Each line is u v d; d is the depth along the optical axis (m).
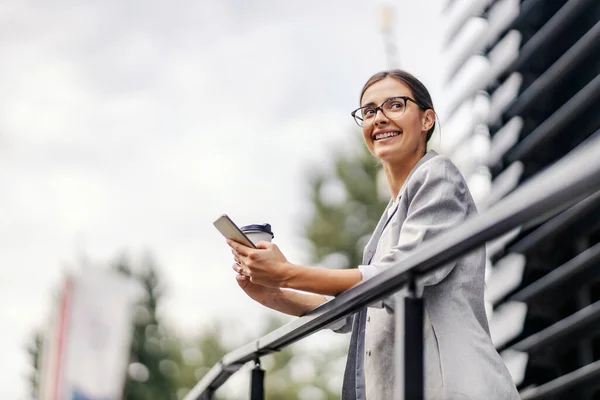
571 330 3.14
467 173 3.95
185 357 30.23
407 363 1.54
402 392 1.52
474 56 4.02
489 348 2.04
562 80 3.61
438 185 2.16
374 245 2.40
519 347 3.37
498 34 3.85
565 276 3.23
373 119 2.45
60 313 11.52
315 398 21.03
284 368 21.34
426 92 2.47
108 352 11.62
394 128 2.42
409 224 2.12
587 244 3.41
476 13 4.01
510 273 3.58
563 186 1.20
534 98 3.61
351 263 20.06
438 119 2.46
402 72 2.48
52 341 11.43
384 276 1.69
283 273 2.17
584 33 3.54
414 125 2.42
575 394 3.17
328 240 20.00
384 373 2.16
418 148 2.44
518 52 3.71
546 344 3.28
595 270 3.21
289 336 2.26
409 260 1.59
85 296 11.52
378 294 1.78
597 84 3.16
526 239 3.49
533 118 3.71
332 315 1.97
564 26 3.48
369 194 20.14
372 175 20.41
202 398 3.22
